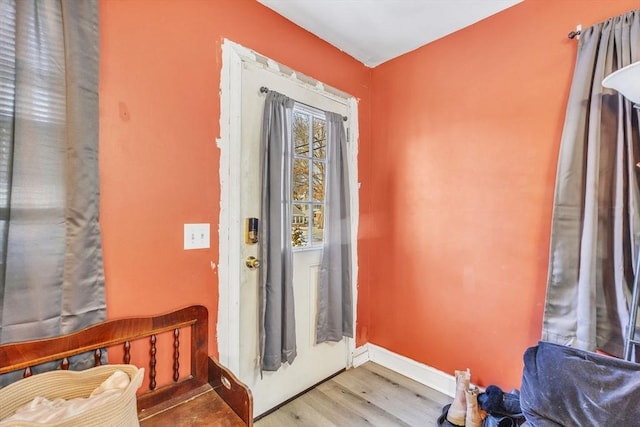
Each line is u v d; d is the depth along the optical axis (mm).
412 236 2082
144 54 1248
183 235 1366
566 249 1419
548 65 1539
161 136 1297
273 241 1625
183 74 1360
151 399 1249
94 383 1048
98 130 1128
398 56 2158
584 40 1397
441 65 1938
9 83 952
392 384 1991
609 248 1331
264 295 1615
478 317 1780
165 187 1312
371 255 2309
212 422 1164
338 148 2014
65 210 1046
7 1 950
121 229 1196
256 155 1630
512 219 1656
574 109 1404
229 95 1507
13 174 958
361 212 2271
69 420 817
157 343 1294
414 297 2068
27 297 985
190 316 1365
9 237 956
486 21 1750
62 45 1035
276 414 1688
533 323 1589
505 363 1682
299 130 1848
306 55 1871
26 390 948
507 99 1672
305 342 1900
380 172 2270
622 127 1297
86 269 1098
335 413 1698
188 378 1367
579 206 1396
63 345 1050
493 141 1721
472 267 1804
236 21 1543
